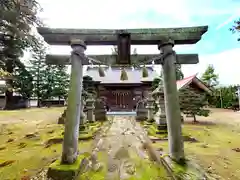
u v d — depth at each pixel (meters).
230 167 2.01
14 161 2.29
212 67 17.41
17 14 6.69
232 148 2.82
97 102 7.30
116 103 14.48
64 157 1.93
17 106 15.10
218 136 3.82
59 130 4.60
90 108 5.61
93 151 2.74
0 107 15.43
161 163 2.19
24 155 2.54
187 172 1.74
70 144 1.97
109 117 8.74
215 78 16.69
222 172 1.87
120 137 3.80
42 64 19.05
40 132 4.34
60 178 1.75
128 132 4.44
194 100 6.18
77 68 2.13
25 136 3.88
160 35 2.18
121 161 2.28
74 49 2.15
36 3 6.77
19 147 2.99
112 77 15.02
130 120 7.30
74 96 2.08
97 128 4.92
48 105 19.34
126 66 2.30
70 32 2.14
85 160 2.24
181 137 2.05
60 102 21.03
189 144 3.09
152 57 2.29
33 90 17.70
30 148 2.93
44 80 19.20
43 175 1.84
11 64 11.90
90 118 5.56
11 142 3.35
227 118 7.36
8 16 6.52
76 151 2.05
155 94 4.47
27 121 6.50
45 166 2.11
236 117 7.70
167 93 2.17
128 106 14.42
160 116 4.01
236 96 13.02
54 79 19.81
